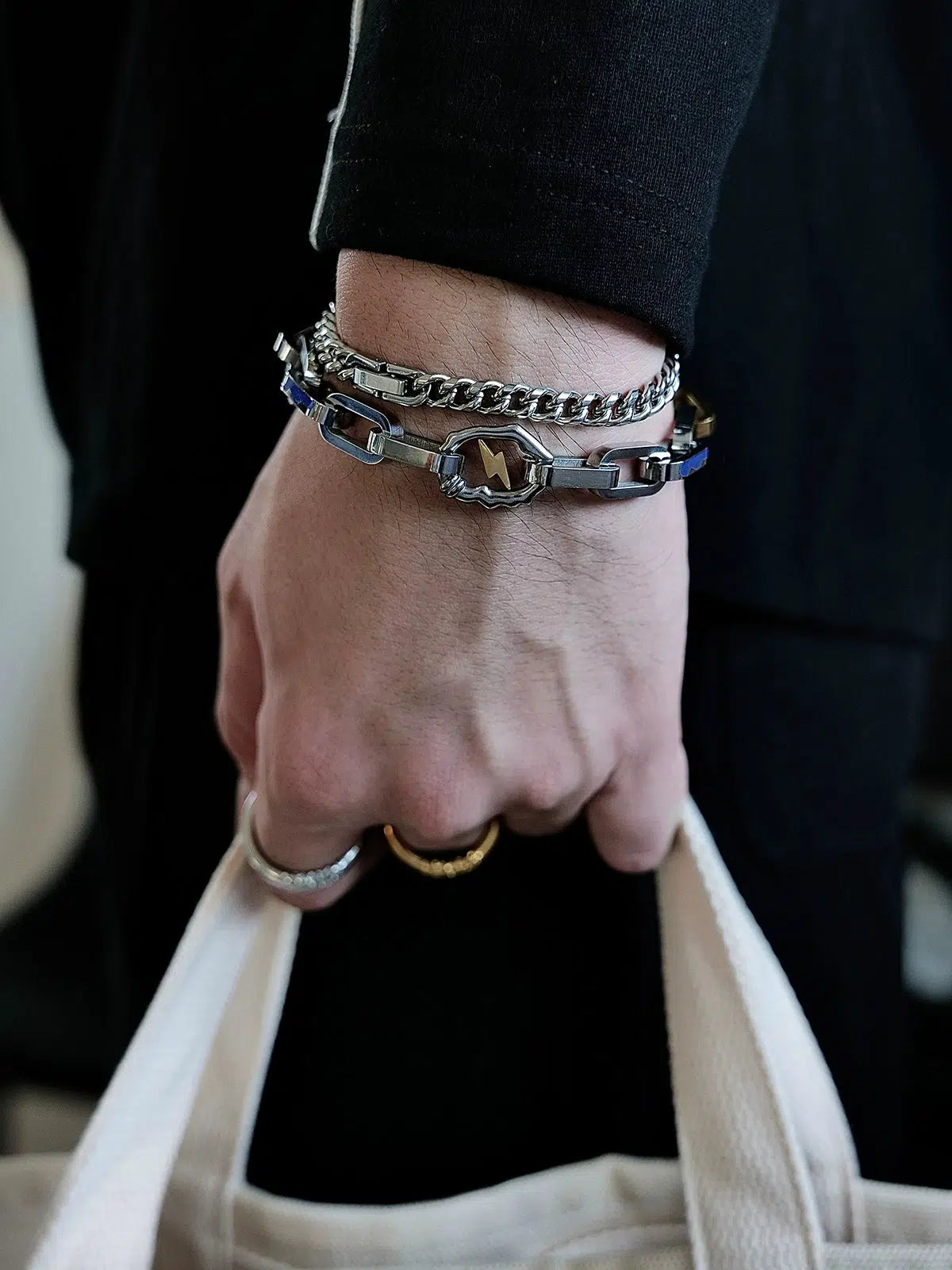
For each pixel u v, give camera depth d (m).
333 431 0.42
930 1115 1.05
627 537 0.43
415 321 0.40
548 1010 0.62
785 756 0.62
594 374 0.41
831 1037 0.68
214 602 0.64
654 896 0.61
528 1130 0.63
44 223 0.69
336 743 0.45
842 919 0.66
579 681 0.45
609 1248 0.56
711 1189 0.52
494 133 0.38
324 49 0.54
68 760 1.61
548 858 0.60
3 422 1.44
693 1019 0.52
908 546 0.66
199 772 0.67
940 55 0.58
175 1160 0.56
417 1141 0.63
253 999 0.55
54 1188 0.59
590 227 0.39
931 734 1.41
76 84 0.65
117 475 0.62
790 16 0.54
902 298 0.61
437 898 0.60
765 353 0.56
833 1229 0.54
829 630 0.62
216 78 0.55
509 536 0.42
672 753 0.49
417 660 0.44
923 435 0.64
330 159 0.42
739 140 0.54
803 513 0.60
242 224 0.57
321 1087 0.63
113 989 0.78
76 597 1.56
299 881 0.50
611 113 0.38
